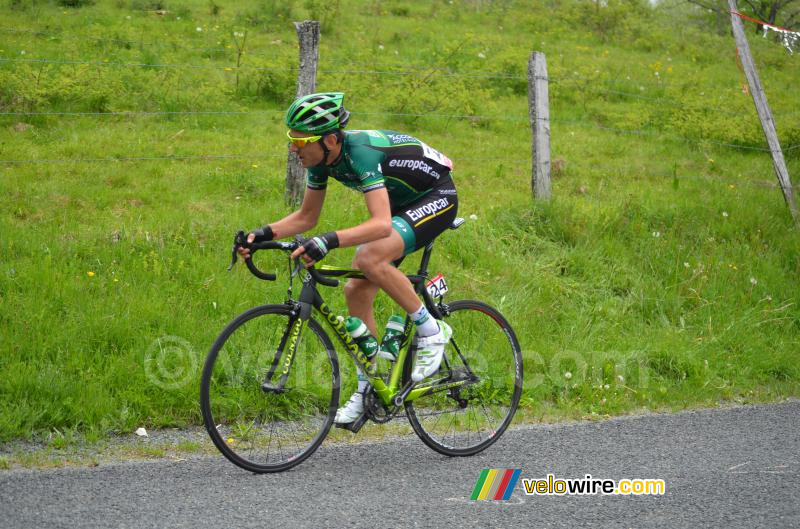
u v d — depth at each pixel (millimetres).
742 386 9656
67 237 10031
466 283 10750
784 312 11539
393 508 5727
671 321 11109
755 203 14758
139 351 7836
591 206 13641
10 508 5273
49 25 20688
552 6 34000
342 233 5934
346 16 27297
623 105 22250
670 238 12930
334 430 7379
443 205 6742
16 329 7836
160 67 17672
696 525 5711
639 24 32594
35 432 6684
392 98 17828
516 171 15773
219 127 16062
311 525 5332
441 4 31984
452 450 6965
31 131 14148
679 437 7746
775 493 6391
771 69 29969
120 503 5496
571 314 10602
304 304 6422
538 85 13000
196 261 9727
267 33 23812
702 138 19734
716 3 37406
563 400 8617
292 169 11773
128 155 13680
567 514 5801
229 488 5902
